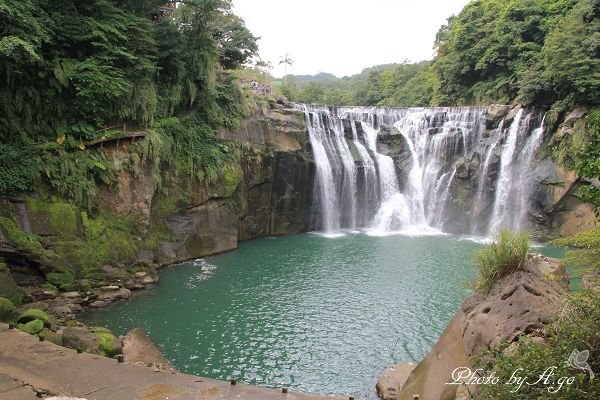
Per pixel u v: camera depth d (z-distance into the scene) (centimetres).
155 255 2294
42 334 1177
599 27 3178
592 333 615
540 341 717
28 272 1681
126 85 2105
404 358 1370
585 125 3034
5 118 1817
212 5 2614
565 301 762
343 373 1277
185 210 2505
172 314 1684
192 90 2597
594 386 540
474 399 666
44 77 1911
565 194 3094
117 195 2111
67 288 1717
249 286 2033
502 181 3497
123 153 2148
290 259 2533
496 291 920
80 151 1989
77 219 1902
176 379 902
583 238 1117
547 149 3316
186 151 2527
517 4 4338
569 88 3294
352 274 2236
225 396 845
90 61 1978
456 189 3622
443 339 991
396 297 1898
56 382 860
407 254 2669
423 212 3784
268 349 1415
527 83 3528
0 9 1597
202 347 1420
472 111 3791
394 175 3766
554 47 3309
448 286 2044
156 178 2281
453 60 5031
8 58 1739
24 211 1764
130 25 2172
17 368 908
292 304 1811
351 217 3609
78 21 1961
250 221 3056
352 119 3888
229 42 3434
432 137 3844
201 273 2228
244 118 2998
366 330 1566
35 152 1856
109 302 1766
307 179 3319
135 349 1326
